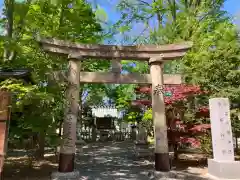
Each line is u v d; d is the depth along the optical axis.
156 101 6.27
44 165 7.04
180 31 10.97
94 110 22.75
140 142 9.79
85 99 16.16
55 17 7.39
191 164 7.42
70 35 8.28
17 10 5.32
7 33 5.58
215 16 11.55
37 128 5.29
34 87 4.86
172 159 7.98
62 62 6.80
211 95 8.10
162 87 6.36
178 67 9.42
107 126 18.72
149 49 6.56
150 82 6.55
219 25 10.46
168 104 7.12
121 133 18.53
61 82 5.96
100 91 16.02
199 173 6.26
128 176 5.98
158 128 6.11
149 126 8.84
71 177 5.47
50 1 6.46
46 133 5.63
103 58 6.57
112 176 5.97
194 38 10.13
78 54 6.27
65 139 5.71
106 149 12.10
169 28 10.74
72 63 6.20
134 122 16.50
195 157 8.31
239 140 13.17
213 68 8.27
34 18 6.66
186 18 11.16
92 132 17.70
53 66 6.85
